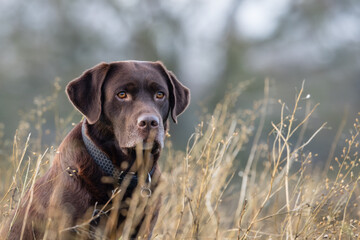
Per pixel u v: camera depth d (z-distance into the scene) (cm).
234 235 885
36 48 4431
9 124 3456
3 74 4159
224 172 925
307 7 4550
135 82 693
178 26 4466
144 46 4544
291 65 4509
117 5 4522
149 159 686
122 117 681
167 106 739
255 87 3991
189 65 4572
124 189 657
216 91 4053
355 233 729
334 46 4594
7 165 1038
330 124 3406
